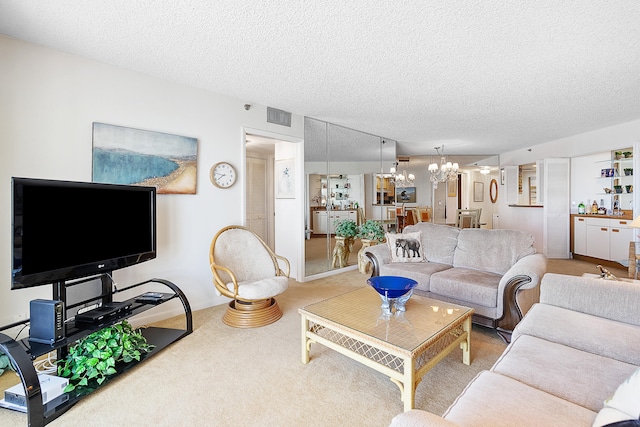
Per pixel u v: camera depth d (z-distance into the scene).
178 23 2.02
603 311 1.69
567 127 4.96
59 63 2.38
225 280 3.06
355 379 1.96
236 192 3.48
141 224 2.46
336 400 1.75
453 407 1.07
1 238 2.16
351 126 4.89
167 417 1.61
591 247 5.50
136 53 2.43
